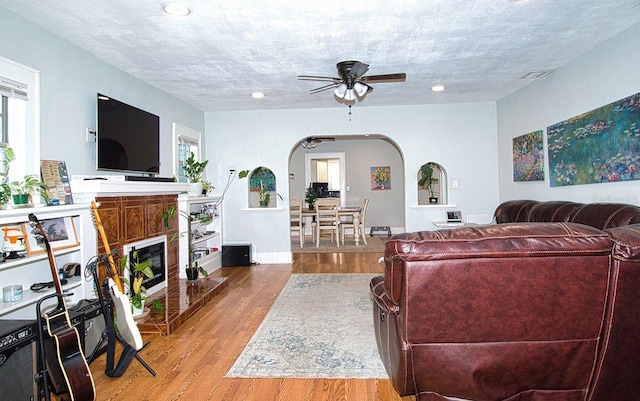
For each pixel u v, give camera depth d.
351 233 9.48
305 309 3.69
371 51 3.54
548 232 1.63
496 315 1.65
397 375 1.80
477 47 3.49
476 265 1.61
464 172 5.82
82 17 2.72
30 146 2.65
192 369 2.51
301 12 2.73
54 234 2.70
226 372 2.46
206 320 3.43
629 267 1.58
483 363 1.71
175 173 5.02
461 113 5.80
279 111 5.99
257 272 5.39
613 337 1.65
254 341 2.93
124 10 2.63
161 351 2.79
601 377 1.70
